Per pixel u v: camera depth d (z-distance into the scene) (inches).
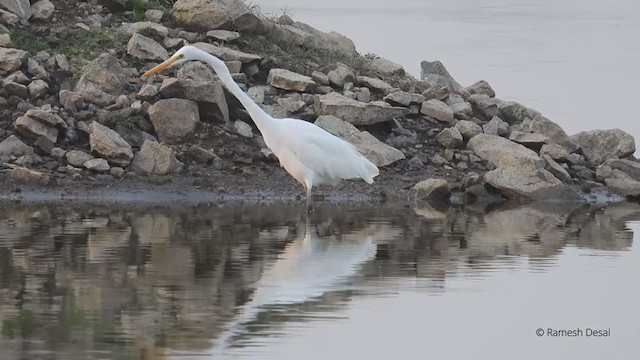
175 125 744.3
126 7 851.4
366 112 784.9
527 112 867.4
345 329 476.1
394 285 538.6
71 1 845.8
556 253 604.7
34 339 450.3
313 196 729.6
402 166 771.4
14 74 749.9
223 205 701.9
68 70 772.6
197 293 512.7
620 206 747.4
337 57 884.0
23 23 807.7
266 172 744.3
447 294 526.9
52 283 520.4
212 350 446.3
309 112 785.6
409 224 666.8
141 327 467.2
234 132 762.8
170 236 615.2
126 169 720.3
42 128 719.7
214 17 838.5
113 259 563.2
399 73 897.5
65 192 697.0
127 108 746.8
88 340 451.2
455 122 821.9
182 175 725.9
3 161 708.7
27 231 616.4
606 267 576.7
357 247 605.3
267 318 486.6
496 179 753.6
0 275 530.9
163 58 792.3
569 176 780.6
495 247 615.8
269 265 562.6
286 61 840.3
